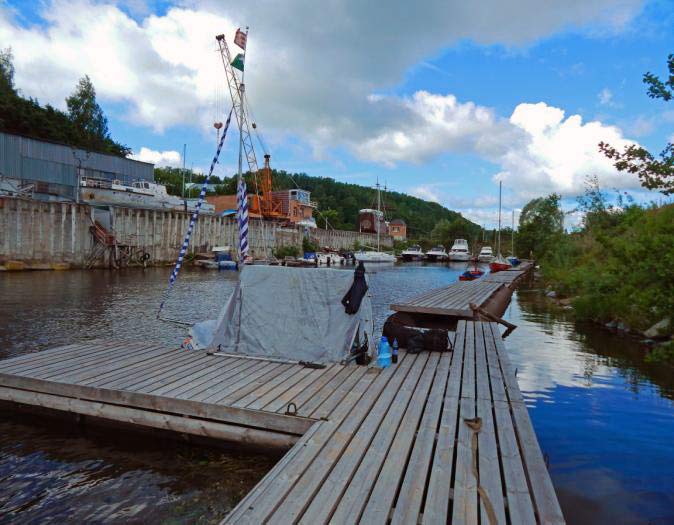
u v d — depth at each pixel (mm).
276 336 8727
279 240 60344
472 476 4234
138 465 5922
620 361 11250
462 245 76438
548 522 3504
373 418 5629
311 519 3508
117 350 9086
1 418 7188
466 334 11539
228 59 33938
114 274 35031
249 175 75188
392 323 10023
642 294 6301
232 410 6004
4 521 4754
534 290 30844
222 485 5461
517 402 6363
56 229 36156
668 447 6406
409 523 3486
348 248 78812
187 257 46938
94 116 63812
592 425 7203
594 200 30047
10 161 40375
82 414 6758
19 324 15211
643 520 4633
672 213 10336
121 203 45469
